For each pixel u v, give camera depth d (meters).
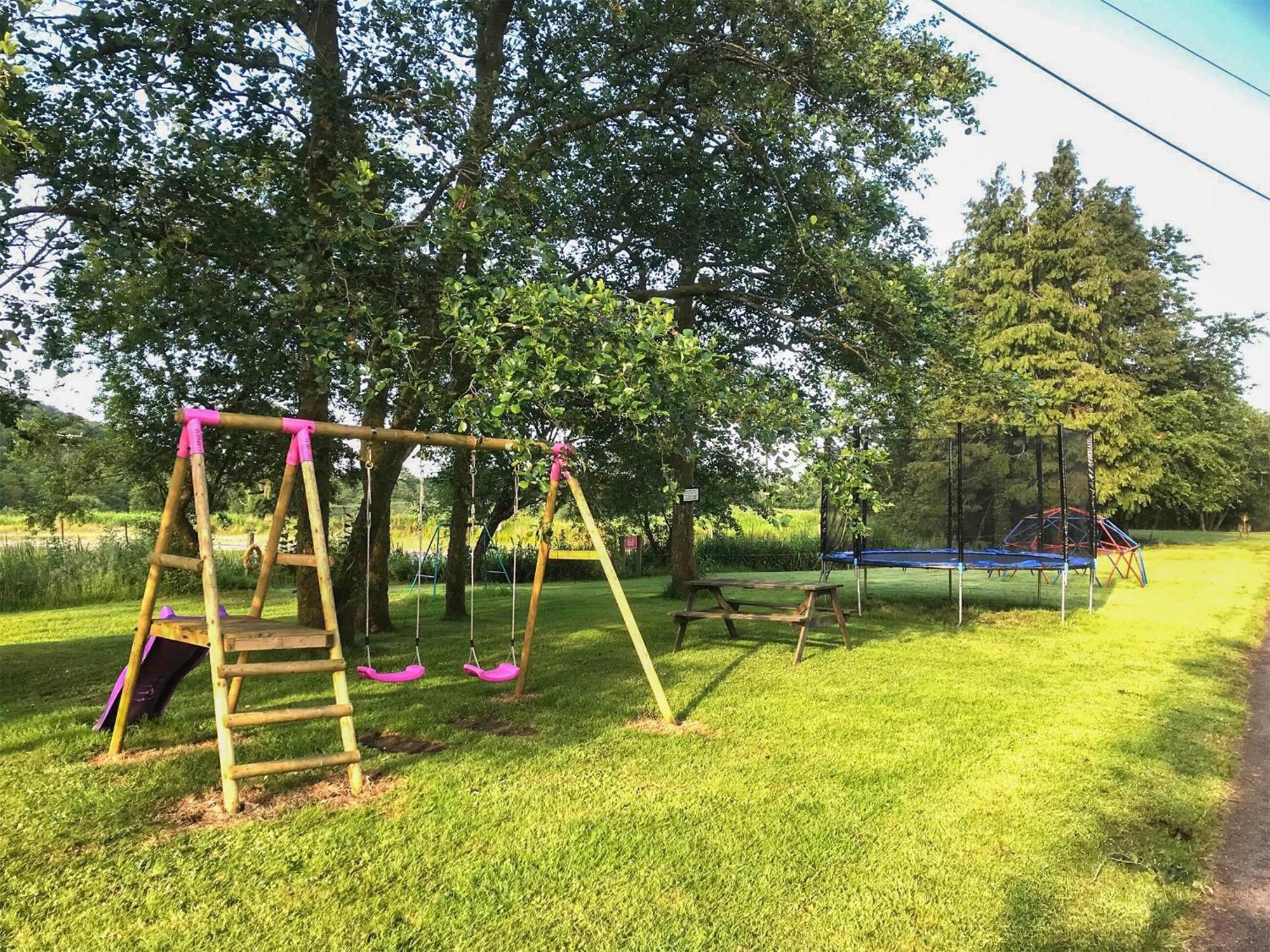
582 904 2.97
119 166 6.14
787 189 8.22
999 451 14.21
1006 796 4.09
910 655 8.10
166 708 5.70
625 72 8.62
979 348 10.17
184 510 9.86
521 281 5.60
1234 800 4.18
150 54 6.06
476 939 2.73
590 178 9.98
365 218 5.68
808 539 25.02
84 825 3.66
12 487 15.09
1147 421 28.02
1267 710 6.04
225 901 2.97
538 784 4.21
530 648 6.34
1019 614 11.30
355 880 3.13
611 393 5.04
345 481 11.21
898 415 9.70
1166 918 2.94
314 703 6.12
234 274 6.78
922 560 11.45
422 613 13.05
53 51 5.57
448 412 6.14
